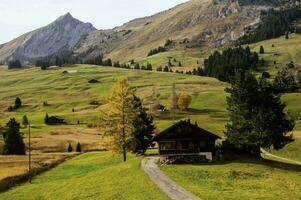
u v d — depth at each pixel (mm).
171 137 83500
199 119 169375
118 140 83938
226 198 45656
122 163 78562
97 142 139500
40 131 162250
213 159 75875
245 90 80938
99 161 92375
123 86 83250
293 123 82312
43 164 91750
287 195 49719
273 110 80062
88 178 67375
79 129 166375
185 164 71875
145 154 93312
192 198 46031
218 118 171500
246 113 80312
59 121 186125
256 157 81125
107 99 84062
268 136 77750
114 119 83188
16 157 106125
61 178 75250
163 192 49531
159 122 164625
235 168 66750
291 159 95812
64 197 57656
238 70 84000
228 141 83688
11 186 70812
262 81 82750
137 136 91562
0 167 88000
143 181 56719
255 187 54812
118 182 59625
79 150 127375
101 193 55531
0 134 155375
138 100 89500
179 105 191375
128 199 49094
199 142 83125
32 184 71438
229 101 83562
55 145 135250
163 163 72312
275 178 61594
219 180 58625
